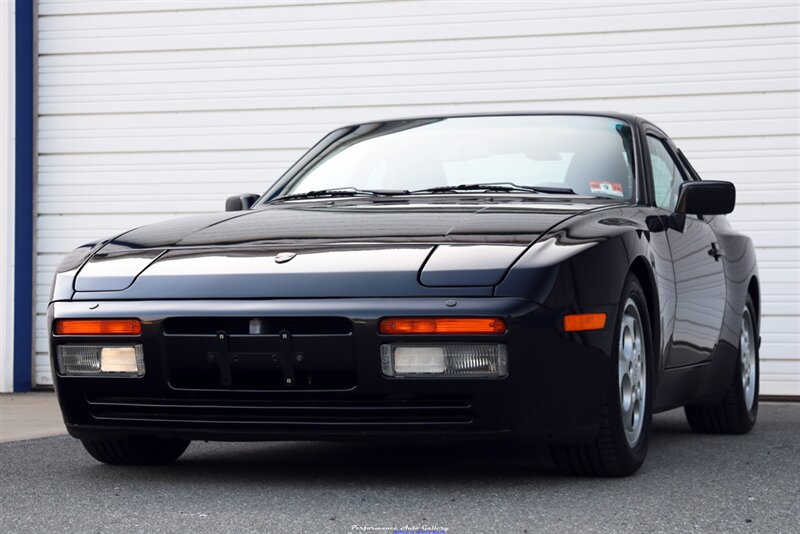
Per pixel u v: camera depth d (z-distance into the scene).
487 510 3.24
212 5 8.66
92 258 3.94
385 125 5.01
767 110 7.94
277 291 3.52
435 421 3.46
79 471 4.09
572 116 4.81
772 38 7.93
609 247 3.71
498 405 3.42
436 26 8.33
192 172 8.70
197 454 4.58
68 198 8.82
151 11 8.75
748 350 5.77
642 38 8.08
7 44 8.70
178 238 3.95
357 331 3.44
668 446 5.01
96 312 3.70
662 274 4.23
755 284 5.86
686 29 8.02
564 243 3.59
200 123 8.68
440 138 4.75
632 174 4.54
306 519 3.12
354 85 8.46
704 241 4.97
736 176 7.98
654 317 4.14
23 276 8.73
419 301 3.42
